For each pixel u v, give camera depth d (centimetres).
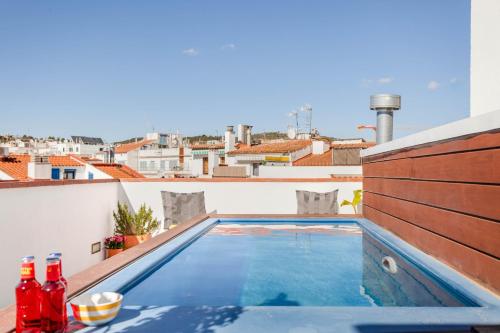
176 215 1172
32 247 738
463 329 275
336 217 942
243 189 1228
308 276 533
